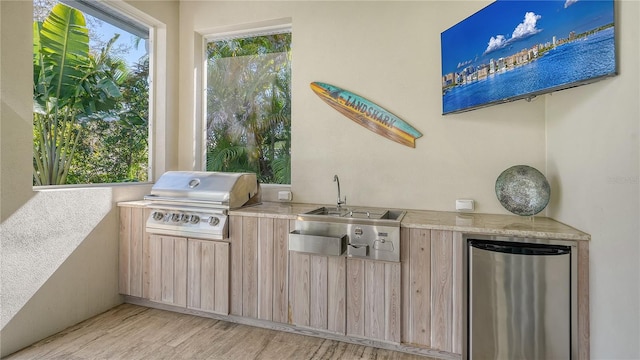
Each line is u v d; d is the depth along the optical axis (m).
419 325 1.98
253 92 3.26
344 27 2.79
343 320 2.12
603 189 1.53
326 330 2.16
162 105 3.19
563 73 1.58
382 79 2.69
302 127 2.92
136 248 2.69
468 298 1.86
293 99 2.95
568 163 1.92
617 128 1.41
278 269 2.28
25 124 2.08
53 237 2.25
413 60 2.61
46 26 2.36
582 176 1.74
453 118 2.51
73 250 2.38
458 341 1.90
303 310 2.21
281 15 2.98
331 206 2.68
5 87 1.98
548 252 1.69
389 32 2.67
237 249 2.39
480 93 2.09
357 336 2.10
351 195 2.79
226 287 2.40
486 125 2.44
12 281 2.02
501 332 1.77
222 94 3.35
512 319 1.75
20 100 2.06
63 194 2.32
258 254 2.33
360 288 2.08
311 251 2.07
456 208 2.49
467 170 2.49
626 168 1.35
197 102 3.36
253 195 2.73
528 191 2.02
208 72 3.40
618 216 1.41
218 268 2.42
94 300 2.55
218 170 3.34
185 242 2.52
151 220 2.58
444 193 2.54
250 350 2.09
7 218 1.99
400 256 1.99
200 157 3.39
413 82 2.61
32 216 2.12
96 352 2.04
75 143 2.54
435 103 2.55
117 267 2.75
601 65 1.43
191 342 2.18
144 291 2.66
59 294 2.29
